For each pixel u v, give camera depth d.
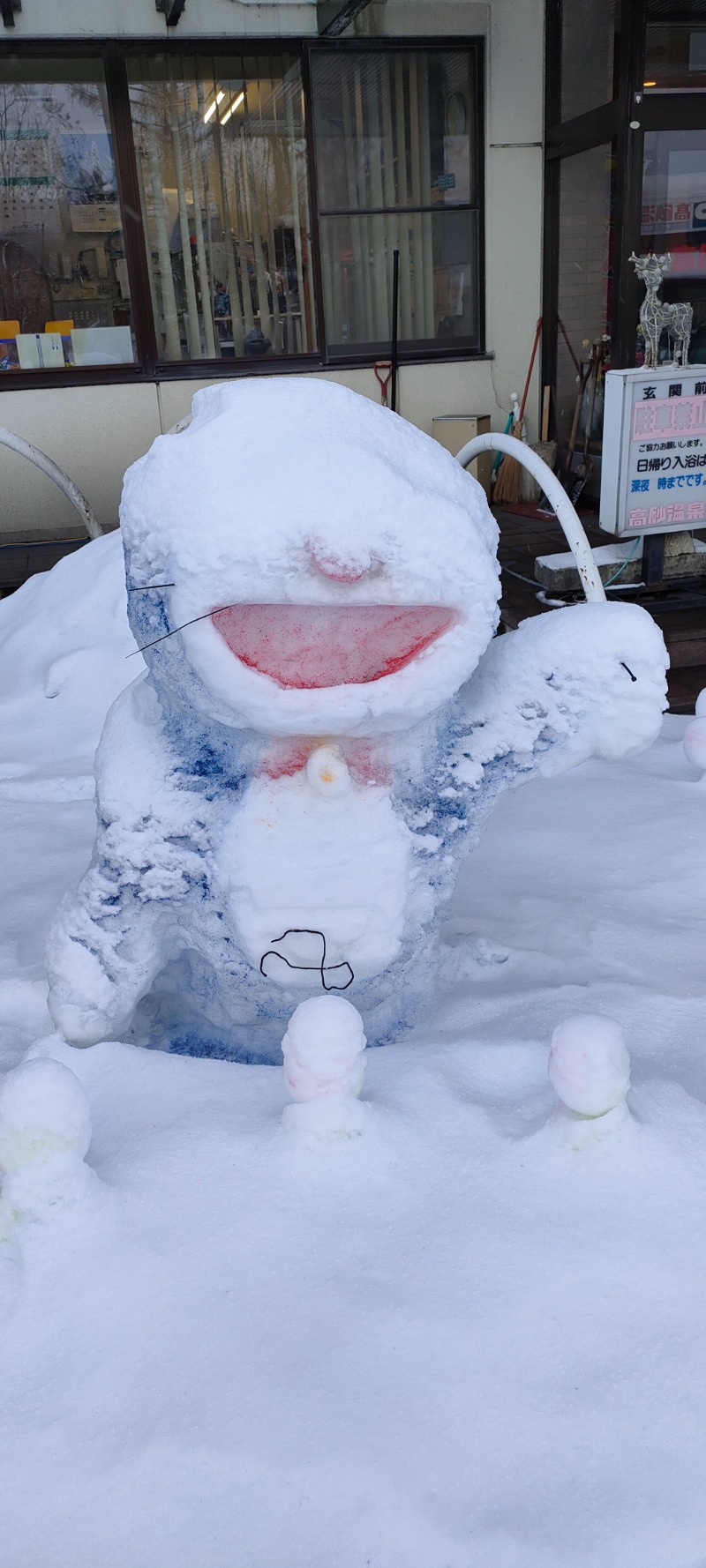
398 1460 1.38
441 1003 2.48
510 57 8.18
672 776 3.94
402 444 2.02
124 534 2.00
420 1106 1.97
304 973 2.17
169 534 1.85
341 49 7.95
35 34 7.54
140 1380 1.51
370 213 8.42
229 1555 1.31
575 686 2.25
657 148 7.35
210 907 2.18
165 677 2.07
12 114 7.73
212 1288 1.63
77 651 4.69
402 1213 1.75
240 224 8.30
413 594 1.86
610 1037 1.78
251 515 1.80
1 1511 1.37
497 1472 1.37
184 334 8.48
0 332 8.14
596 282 8.21
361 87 8.09
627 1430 1.42
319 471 1.83
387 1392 1.47
